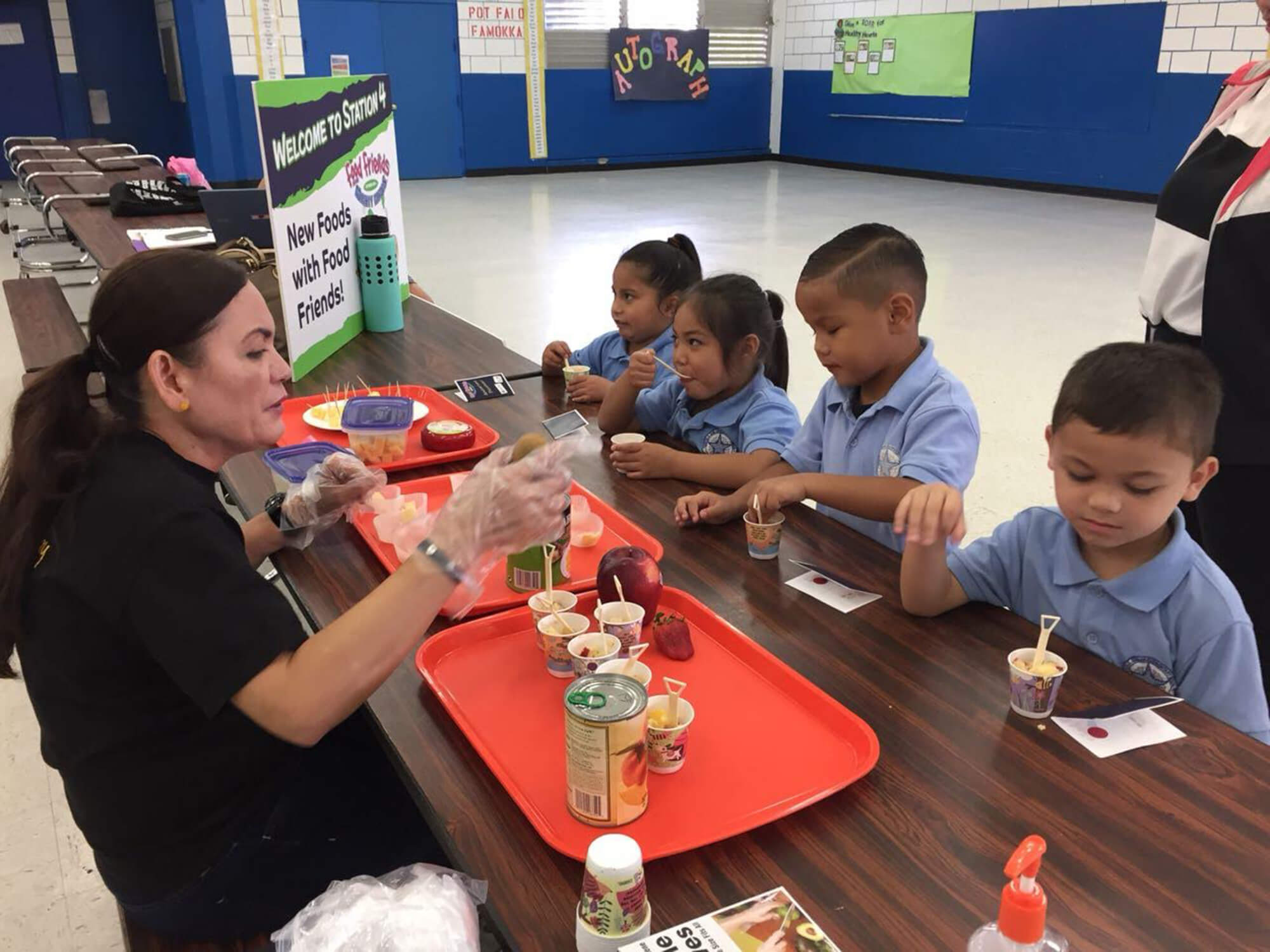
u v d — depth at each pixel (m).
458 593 1.30
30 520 1.01
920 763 1.00
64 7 10.45
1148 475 1.12
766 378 2.15
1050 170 10.12
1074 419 1.14
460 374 2.39
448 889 0.90
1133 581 1.22
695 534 1.55
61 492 1.01
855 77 11.95
